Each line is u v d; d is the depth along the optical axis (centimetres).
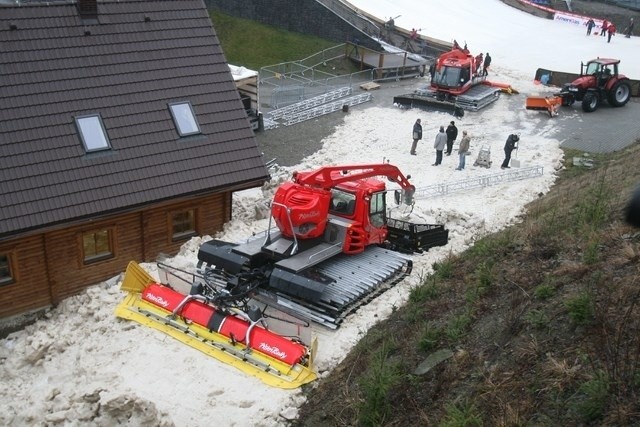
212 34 1930
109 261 1655
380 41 4400
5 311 1506
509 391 959
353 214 1612
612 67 3222
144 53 1791
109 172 1600
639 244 1185
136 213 1664
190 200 1764
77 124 1605
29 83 1590
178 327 1419
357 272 1568
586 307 1011
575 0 6147
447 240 1848
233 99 1875
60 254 1553
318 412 1166
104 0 1794
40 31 1658
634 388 851
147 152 1678
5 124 1521
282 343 1308
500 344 1077
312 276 1480
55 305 1584
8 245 1462
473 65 3372
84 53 1698
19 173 1487
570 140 2769
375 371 1108
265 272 1502
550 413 885
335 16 4278
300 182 1531
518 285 1234
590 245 1223
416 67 4047
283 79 3834
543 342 1022
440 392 1037
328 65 4138
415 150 2686
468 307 1245
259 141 2827
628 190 1619
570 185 2169
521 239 1484
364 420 1052
